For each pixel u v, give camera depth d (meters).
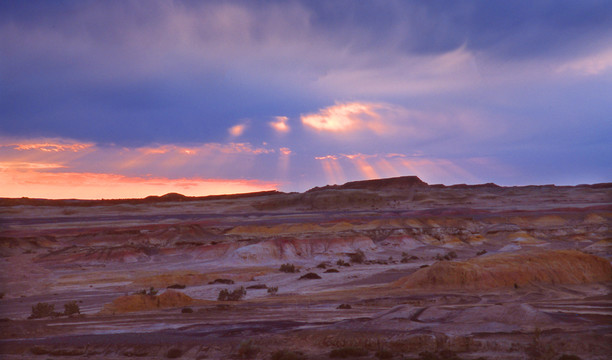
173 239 127.00
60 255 103.56
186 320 39.41
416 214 194.12
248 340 28.94
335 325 33.31
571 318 34.97
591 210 190.25
